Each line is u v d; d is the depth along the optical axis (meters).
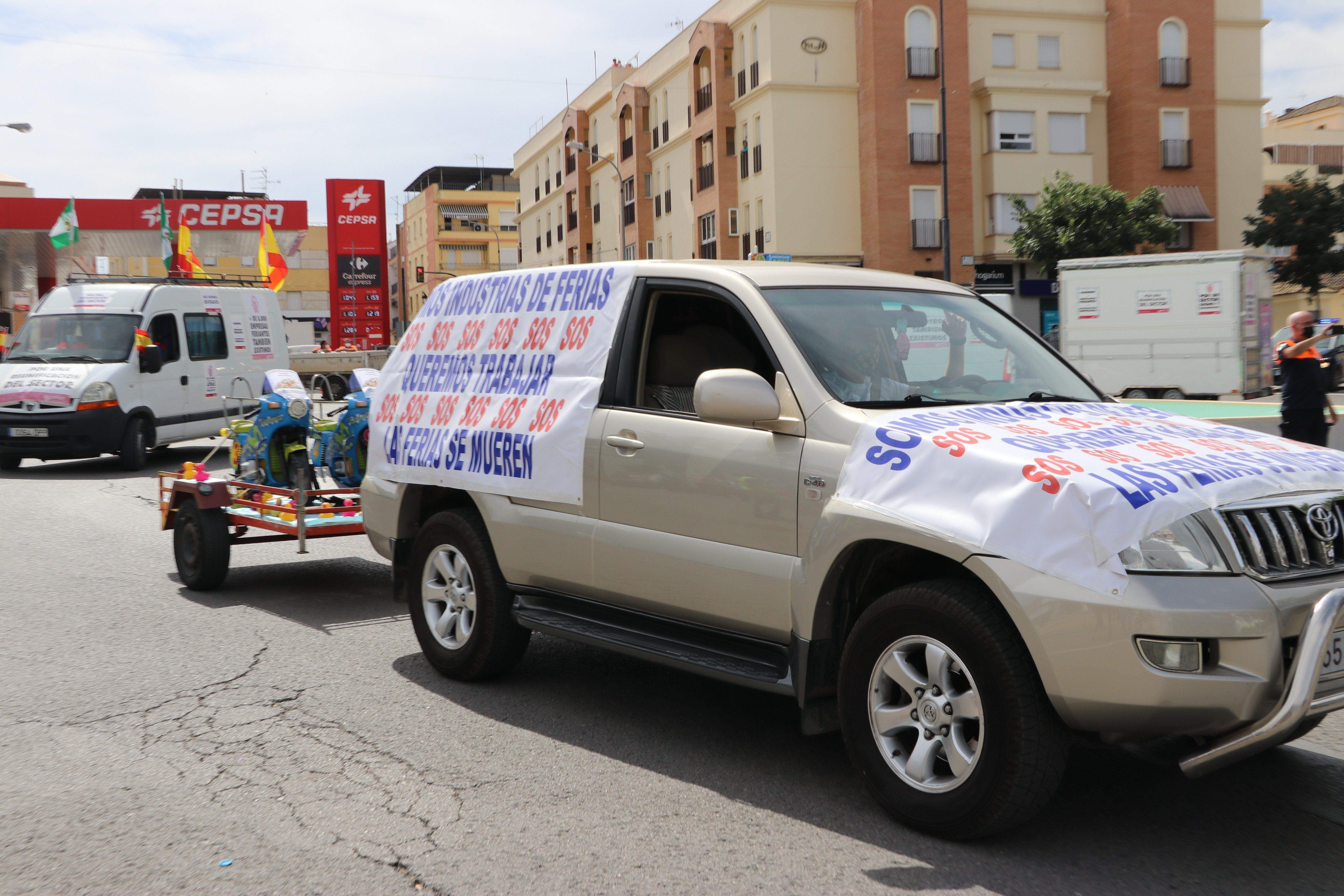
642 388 4.80
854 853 3.63
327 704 5.38
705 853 3.64
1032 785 3.47
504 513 5.27
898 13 39.22
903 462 3.78
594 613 4.99
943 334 4.74
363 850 3.70
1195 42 42.31
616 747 4.72
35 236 43.34
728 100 43.19
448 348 5.92
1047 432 3.84
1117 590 3.26
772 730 4.95
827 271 4.85
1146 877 3.44
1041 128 41.25
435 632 5.80
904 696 3.88
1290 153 69.06
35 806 4.12
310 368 39.41
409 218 107.00
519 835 3.80
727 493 4.29
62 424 16.08
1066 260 26.80
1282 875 3.46
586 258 59.97
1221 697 3.22
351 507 7.74
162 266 56.41
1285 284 45.22
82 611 7.52
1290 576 3.38
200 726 5.05
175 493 8.19
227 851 3.71
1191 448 3.76
